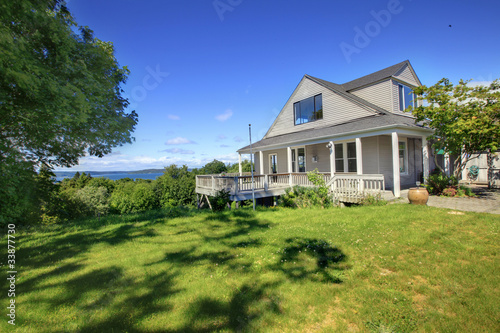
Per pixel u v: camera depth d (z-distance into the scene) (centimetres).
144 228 731
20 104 517
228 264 433
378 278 351
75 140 663
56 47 554
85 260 483
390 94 1386
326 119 1585
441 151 1216
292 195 1109
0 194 571
